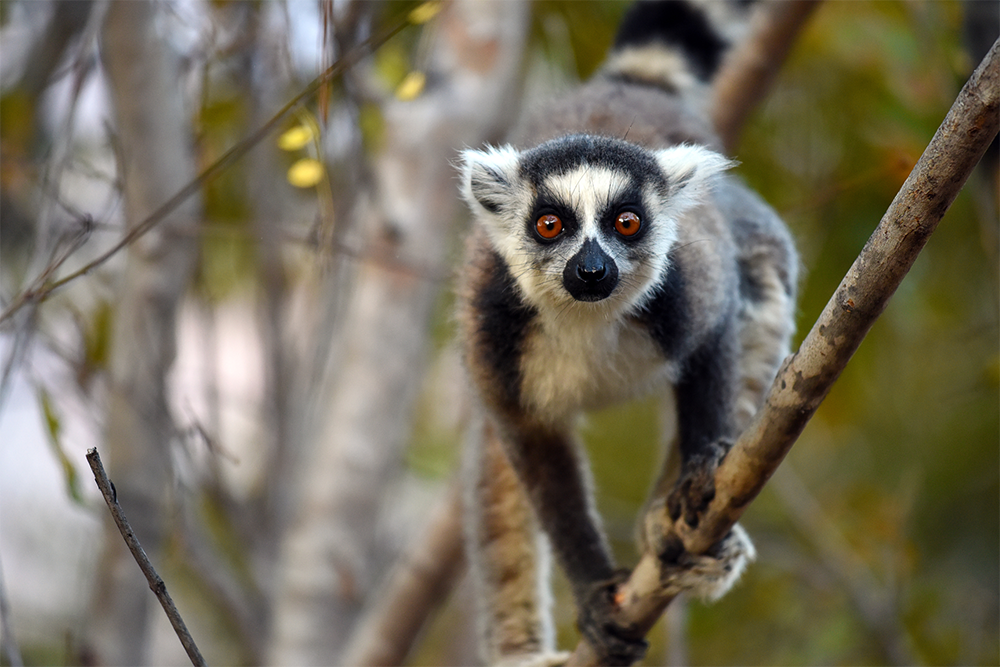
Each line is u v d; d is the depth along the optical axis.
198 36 10.96
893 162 10.95
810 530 13.74
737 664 13.39
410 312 12.62
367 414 12.46
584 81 13.02
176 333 11.06
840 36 12.89
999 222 10.27
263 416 13.56
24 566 16.38
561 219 8.40
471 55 12.98
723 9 11.95
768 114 14.05
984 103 5.16
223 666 16.20
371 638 11.87
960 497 15.09
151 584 5.49
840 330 5.89
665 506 7.73
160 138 10.87
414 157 12.38
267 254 12.91
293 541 12.37
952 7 11.99
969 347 14.53
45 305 11.35
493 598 9.82
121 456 10.77
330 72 7.38
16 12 13.70
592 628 8.25
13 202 11.95
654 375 8.56
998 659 12.25
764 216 9.88
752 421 6.56
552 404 8.52
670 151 8.81
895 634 11.85
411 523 16.52
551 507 8.77
